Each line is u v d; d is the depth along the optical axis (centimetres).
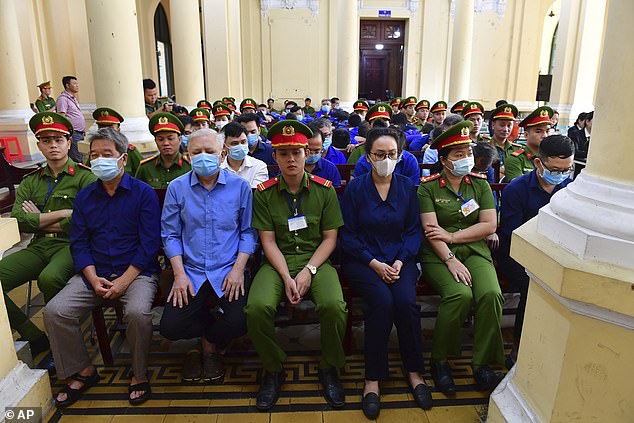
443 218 238
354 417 195
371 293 208
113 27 396
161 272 246
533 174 240
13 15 661
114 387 215
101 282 209
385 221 225
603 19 898
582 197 128
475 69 1283
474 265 225
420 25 1305
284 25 1306
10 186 405
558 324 130
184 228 226
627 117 118
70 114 643
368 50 1388
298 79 1336
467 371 226
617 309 112
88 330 267
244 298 214
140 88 427
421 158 443
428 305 290
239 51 1147
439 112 605
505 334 257
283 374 217
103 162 210
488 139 442
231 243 226
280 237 229
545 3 1248
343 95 938
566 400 129
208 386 216
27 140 675
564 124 942
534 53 1276
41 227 243
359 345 249
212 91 1013
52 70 899
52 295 226
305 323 240
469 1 915
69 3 877
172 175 300
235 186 230
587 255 120
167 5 1348
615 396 122
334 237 229
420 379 209
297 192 227
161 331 208
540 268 130
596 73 920
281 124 214
